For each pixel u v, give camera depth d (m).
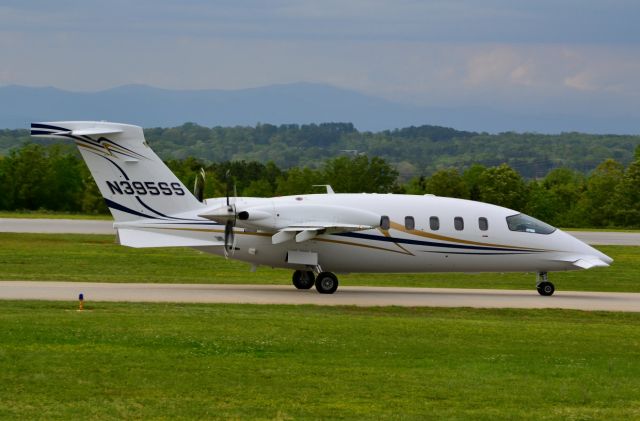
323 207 94.62
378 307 84.94
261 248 95.00
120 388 47.88
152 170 93.81
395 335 66.31
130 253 139.12
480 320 79.25
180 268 122.81
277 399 46.91
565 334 70.00
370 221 95.19
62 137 91.31
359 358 57.44
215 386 48.91
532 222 102.69
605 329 73.94
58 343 57.97
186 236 94.31
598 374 55.22
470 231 99.94
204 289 96.50
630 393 50.53
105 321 66.81
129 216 93.69
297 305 84.06
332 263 96.88
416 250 98.50
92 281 101.25
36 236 162.38
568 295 104.81
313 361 55.84
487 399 48.31
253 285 103.94
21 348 55.91
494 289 110.94
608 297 103.00
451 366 56.03
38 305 76.25
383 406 46.34
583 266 101.56
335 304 86.19
